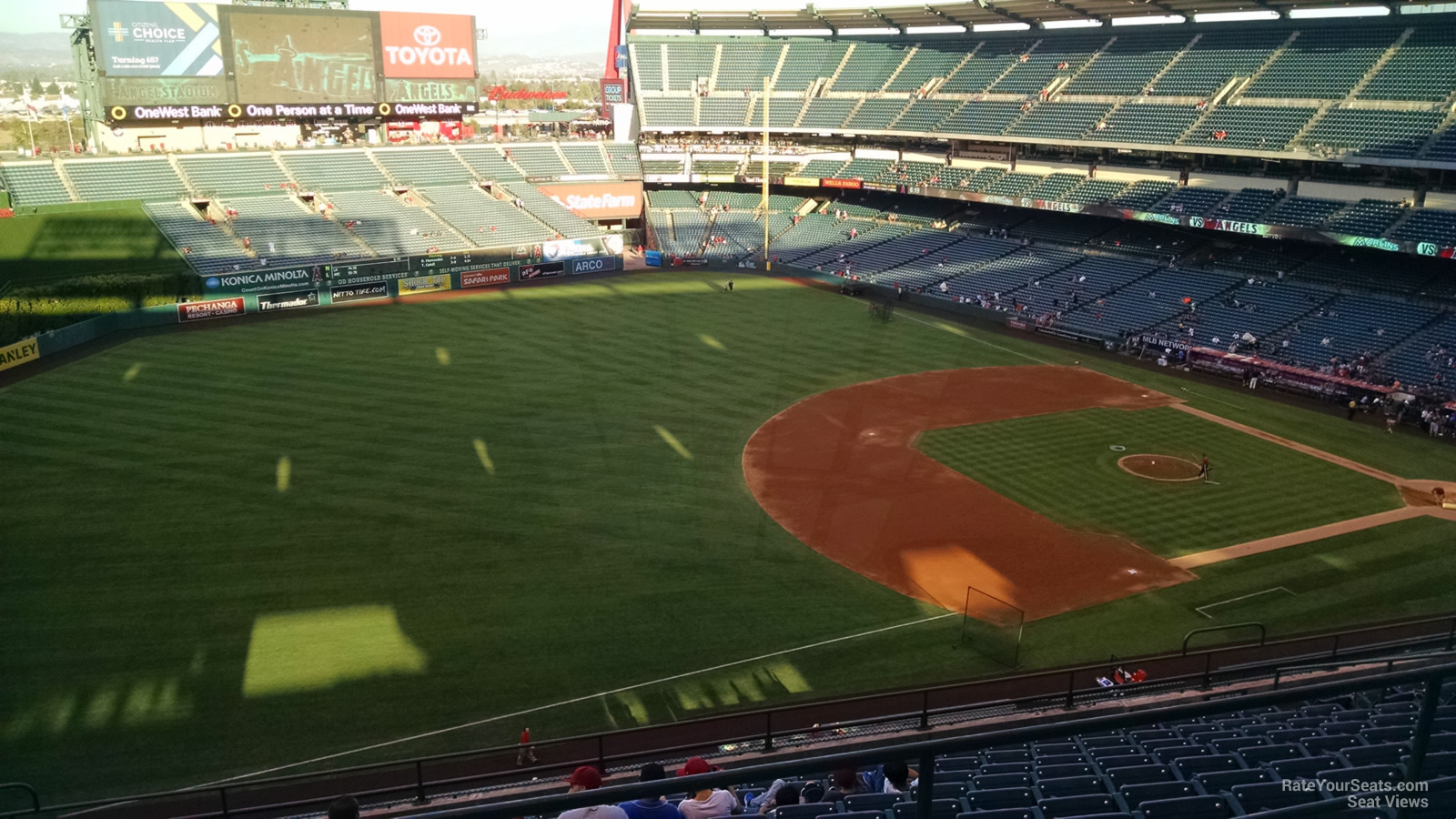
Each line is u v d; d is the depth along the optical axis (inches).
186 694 967.6
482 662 1039.6
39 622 1086.4
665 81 3841.0
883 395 1990.7
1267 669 1011.3
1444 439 1807.3
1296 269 2472.9
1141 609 1184.2
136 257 2610.7
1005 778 568.7
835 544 1331.2
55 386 1909.4
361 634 1082.7
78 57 3117.6
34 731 907.4
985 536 1366.9
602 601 1171.9
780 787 517.3
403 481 1494.8
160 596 1147.3
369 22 3233.3
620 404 1886.1
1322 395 2041.1
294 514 1371.8
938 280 2960.1
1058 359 2309.3
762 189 3949.3
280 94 3139.8
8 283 2357.3
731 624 1129.4
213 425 1711.4
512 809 191.0
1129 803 492.4
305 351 2196.1
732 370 2126.0
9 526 1309.1
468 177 3444.9
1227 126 2603.3
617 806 311.6
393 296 2829.7
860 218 3612.2
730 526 1380.4
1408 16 2500.0
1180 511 1462.8
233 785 713.6
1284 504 1491.1
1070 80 3107.8
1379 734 589.0
